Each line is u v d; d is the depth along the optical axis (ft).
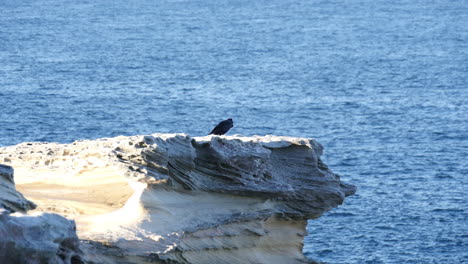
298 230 135.54
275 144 134.92
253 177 127.34
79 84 646.74
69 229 81.97
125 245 100.12
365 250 248.93
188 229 110.42
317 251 247.09
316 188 135.54
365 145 420.36
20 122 476.13
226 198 124.47
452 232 265.13
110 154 115.44
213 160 124.36
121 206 117.19
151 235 104.42
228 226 119.85
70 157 124.67
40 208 114.32
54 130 465.47
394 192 314.96
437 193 313.73
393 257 242.99
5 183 93.66
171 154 118.01
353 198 302.86
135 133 475.72
